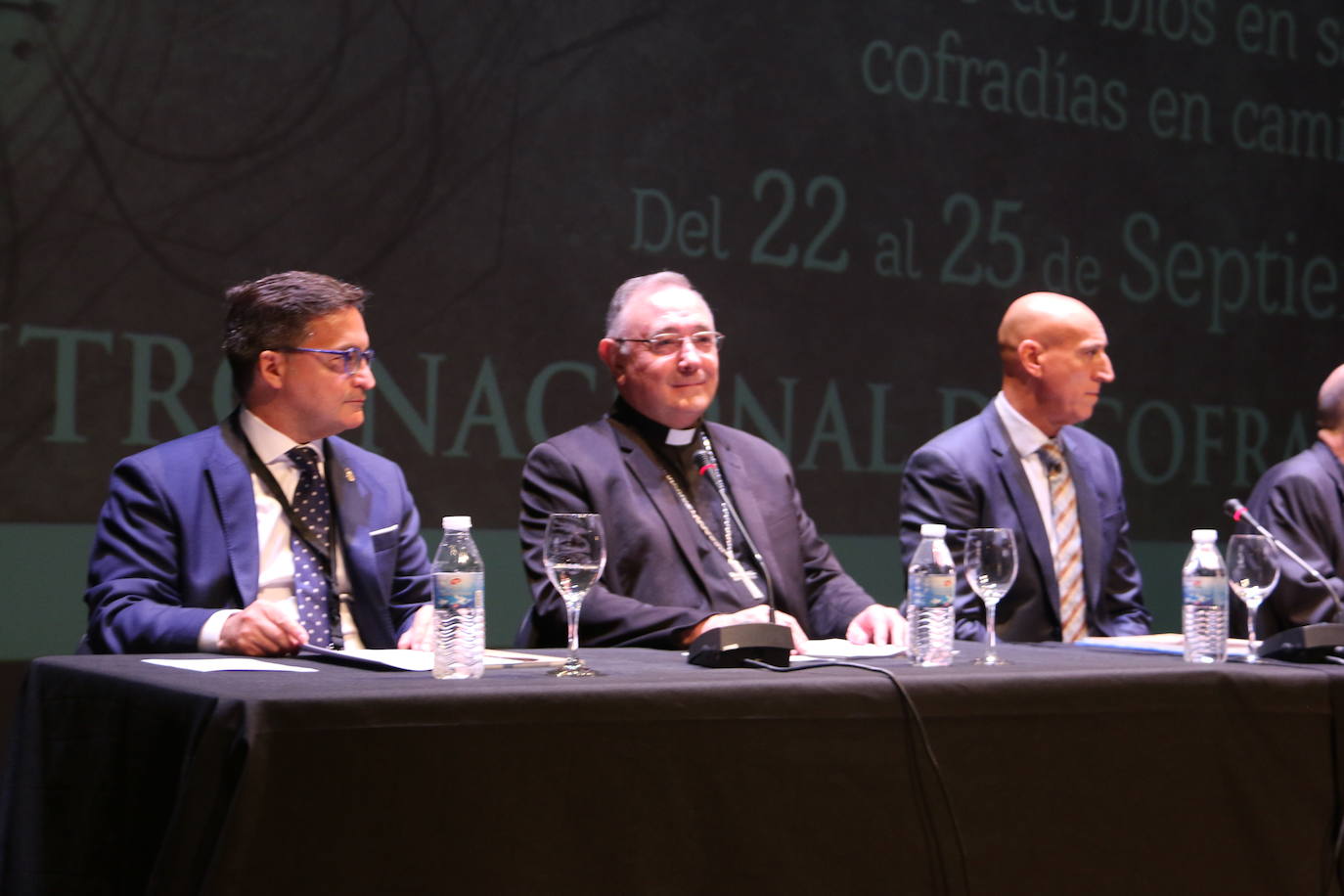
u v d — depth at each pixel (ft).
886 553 17.93
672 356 9.29
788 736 5.53
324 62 14.74
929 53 18.15
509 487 15.83
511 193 15.74
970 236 18.43
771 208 17.17
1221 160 20.10
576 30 16.05
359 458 8.98
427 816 4.98
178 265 14.12
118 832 5.47
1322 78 20.81
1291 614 11.73
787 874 5.46
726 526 9.29
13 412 13.46
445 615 5.84
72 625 13.82
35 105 13.47
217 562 8.14
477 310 15.60
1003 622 10.67
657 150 16.53
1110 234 19.34
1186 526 19.83
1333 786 6.46
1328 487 11.98
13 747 6.30
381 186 15.05
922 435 18.16
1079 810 5.98
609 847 5.22
